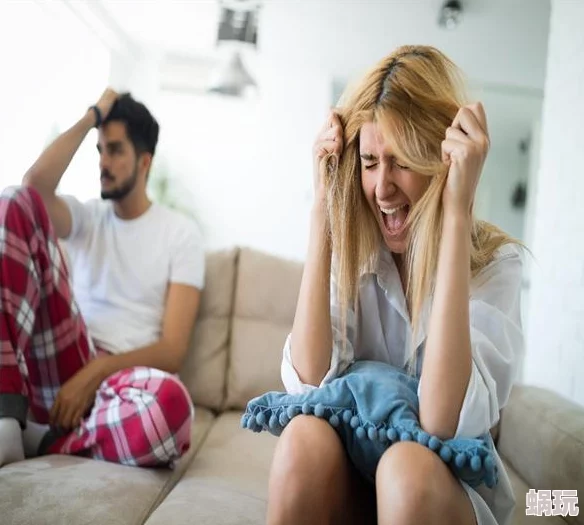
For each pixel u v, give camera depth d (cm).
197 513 90
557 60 170
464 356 76
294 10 314
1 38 213
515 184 374
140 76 397
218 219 422
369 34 343
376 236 97
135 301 158
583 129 149
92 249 160
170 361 150
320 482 69
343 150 94
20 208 120
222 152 420
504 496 81
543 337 167
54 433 126
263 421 81
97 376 130
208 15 328
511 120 379
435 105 86
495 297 89
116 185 158
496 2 289
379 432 74
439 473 66
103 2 305
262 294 174
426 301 90
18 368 113
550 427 111
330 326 93
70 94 288
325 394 80
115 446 114
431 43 344
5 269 114
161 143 415
